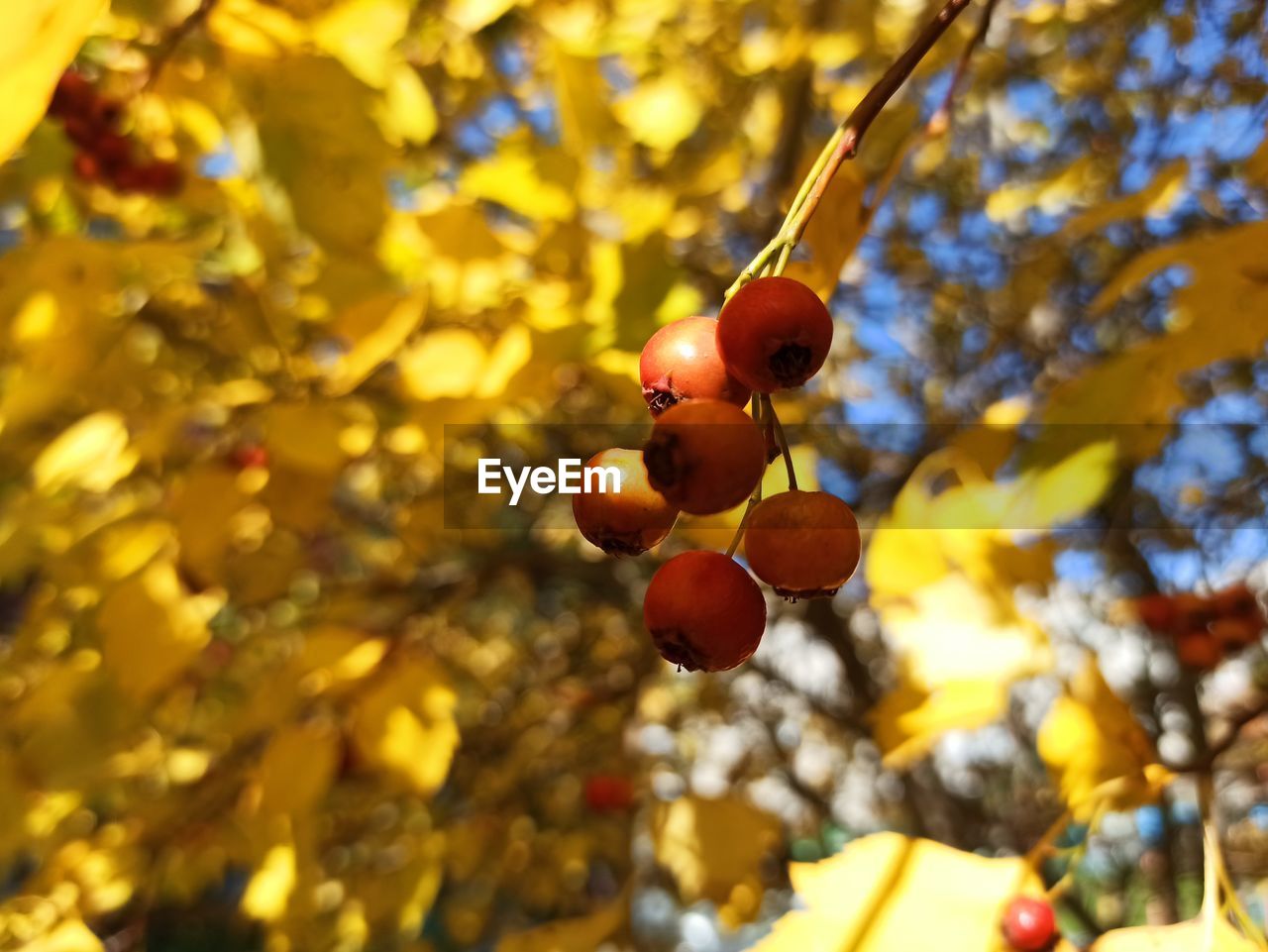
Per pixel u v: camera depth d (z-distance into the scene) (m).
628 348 0.15
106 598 0.18
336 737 0.19
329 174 0.17
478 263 0.18
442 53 0.28
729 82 0.30
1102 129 0.36
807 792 0.52
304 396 0.18
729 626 0.09
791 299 0.08
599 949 0.21
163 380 0.23
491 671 0.46
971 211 0.42
